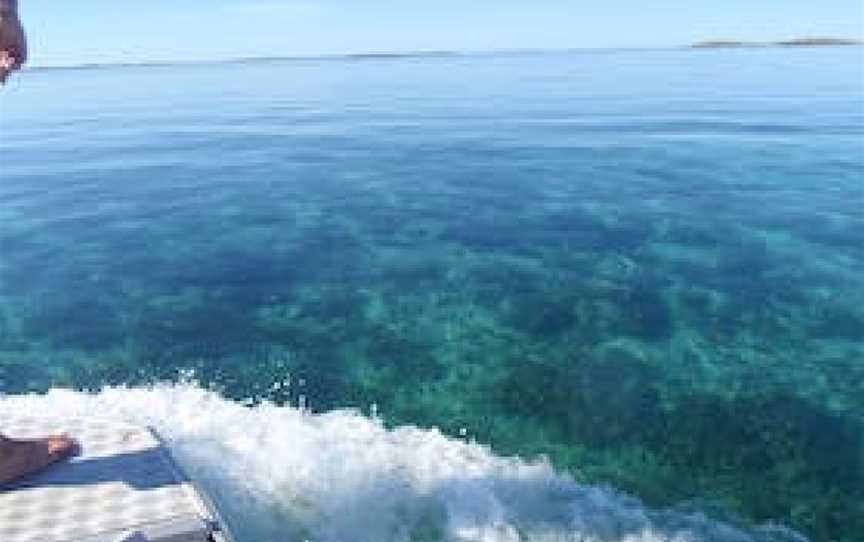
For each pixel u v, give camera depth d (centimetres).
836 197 1814
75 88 7306
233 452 798
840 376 1020
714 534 740
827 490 830
